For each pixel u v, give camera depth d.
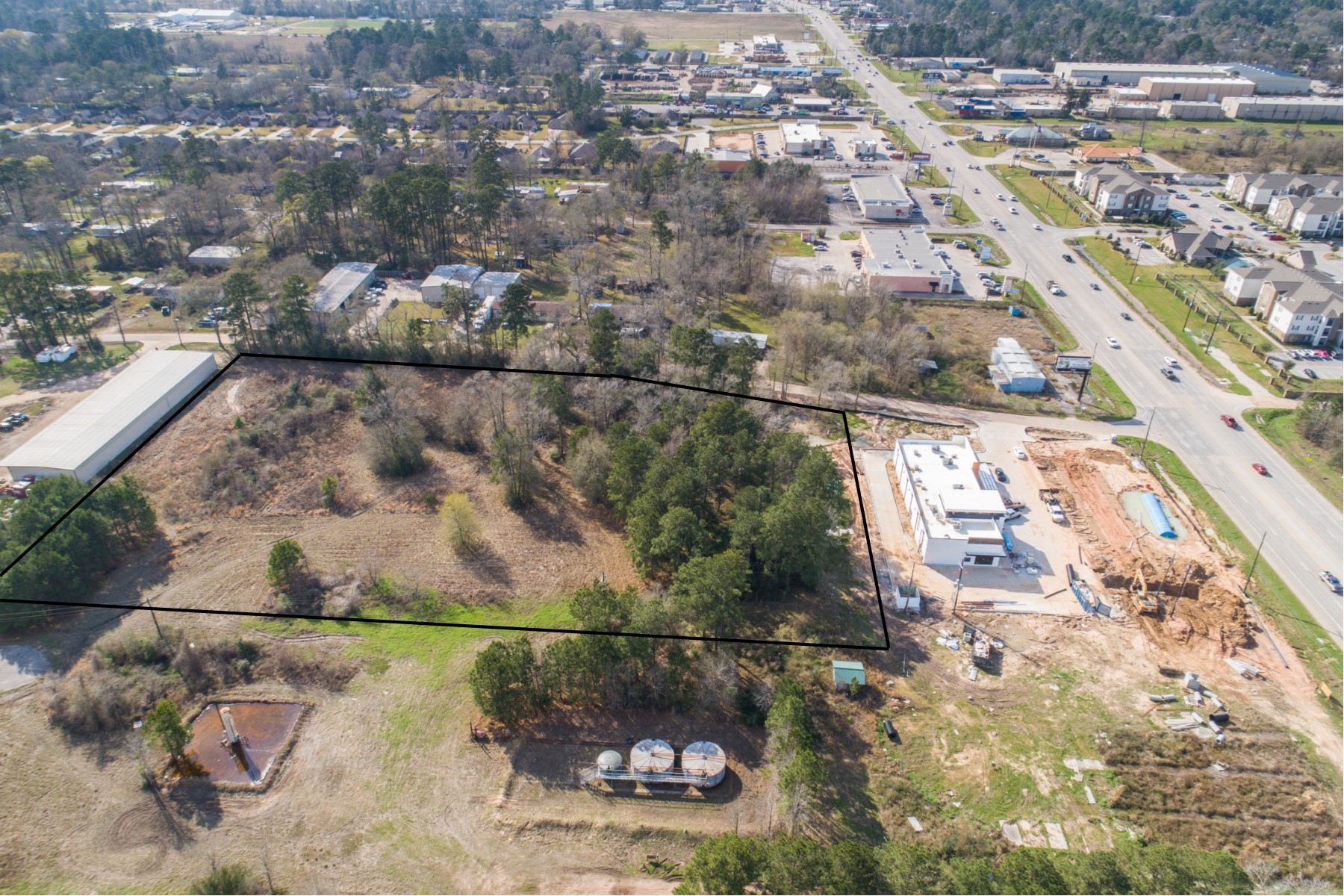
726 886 36.62
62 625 51.62
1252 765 45.28
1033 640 53.41
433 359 80.38
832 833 41.66
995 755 45.91
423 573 55.12
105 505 55.91
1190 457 71.56
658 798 43.56
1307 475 69.12
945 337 89.44
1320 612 55.50
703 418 63.44
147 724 43.59
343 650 50.66
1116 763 45.50
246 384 77.12
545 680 46.56
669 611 49.62
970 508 60.81
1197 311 97.38
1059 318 96.25
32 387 79.25
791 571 54.75
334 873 39.81
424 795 43.56
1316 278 95.25
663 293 98.44
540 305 92.94
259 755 45.31
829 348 83.56
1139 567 58.56
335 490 62.28
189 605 52.88
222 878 38.53
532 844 41.44
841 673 49.47
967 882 35.97
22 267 99.56
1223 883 36.19
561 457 65.50
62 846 40.78
